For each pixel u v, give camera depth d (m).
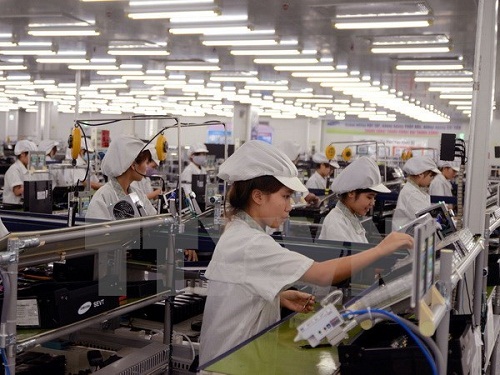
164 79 12.71
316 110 19.39
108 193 3.28
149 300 2.32
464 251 1.92
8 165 10.16
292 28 7.55
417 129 22.33
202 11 6.38
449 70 10.02
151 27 7.78
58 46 9.27
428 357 1.31
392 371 1.40
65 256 1.98
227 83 13.41
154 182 6.92
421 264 1.20
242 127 18.06
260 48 8.72
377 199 4.63
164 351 2.36
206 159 10.81
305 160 15.28
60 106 20.78
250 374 1.43
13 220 3.22
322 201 4.38
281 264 1.58
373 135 22.86
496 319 3.30
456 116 19.91
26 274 2.20
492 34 3.45
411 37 7.68
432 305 1.30
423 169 5.16
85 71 11.95
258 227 1.68
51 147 9.07
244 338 1.64
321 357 1.53
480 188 3.34
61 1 6.57
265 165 1.63
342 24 6.79
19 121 22.83
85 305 1.98
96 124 3.78
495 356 3.28
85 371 2.26
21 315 1.82
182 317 2.59
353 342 1.49
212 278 1.69
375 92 13.59
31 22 7.55
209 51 9.48
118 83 13.85
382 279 1.46
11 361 1.67
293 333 1.59
